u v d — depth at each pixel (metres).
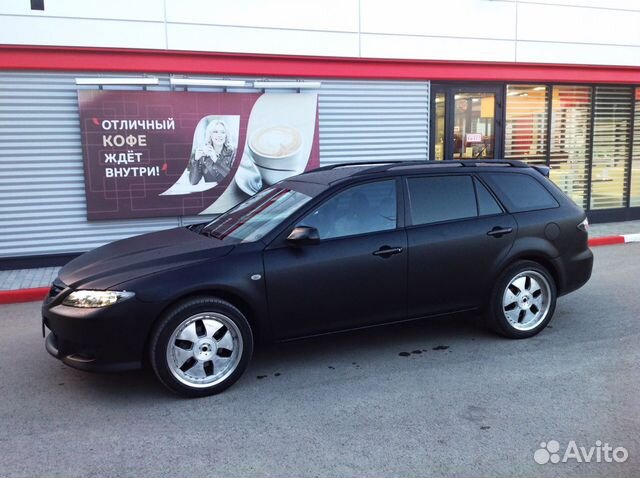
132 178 9.00
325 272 4.61
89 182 8.80
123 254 4.73
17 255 8.70
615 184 12.61
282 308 4.52
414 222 4.99
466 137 11.23
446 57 10.67
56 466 3.40
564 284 5.57
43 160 8.63
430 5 10.42
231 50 9.30
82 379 4.73
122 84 8.73
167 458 3.46
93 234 9.02
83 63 8.56
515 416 3.89
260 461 3.40
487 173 5.41
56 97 8.57
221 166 9.44
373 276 4.77
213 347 4.32
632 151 12.63
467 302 5.18
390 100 10.45
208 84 9.14
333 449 3.51
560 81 11.61
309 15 9.67
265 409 4.09
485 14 10.81
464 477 3.18
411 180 5.08
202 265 4.33
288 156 9.80
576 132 12.11
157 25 8.88
